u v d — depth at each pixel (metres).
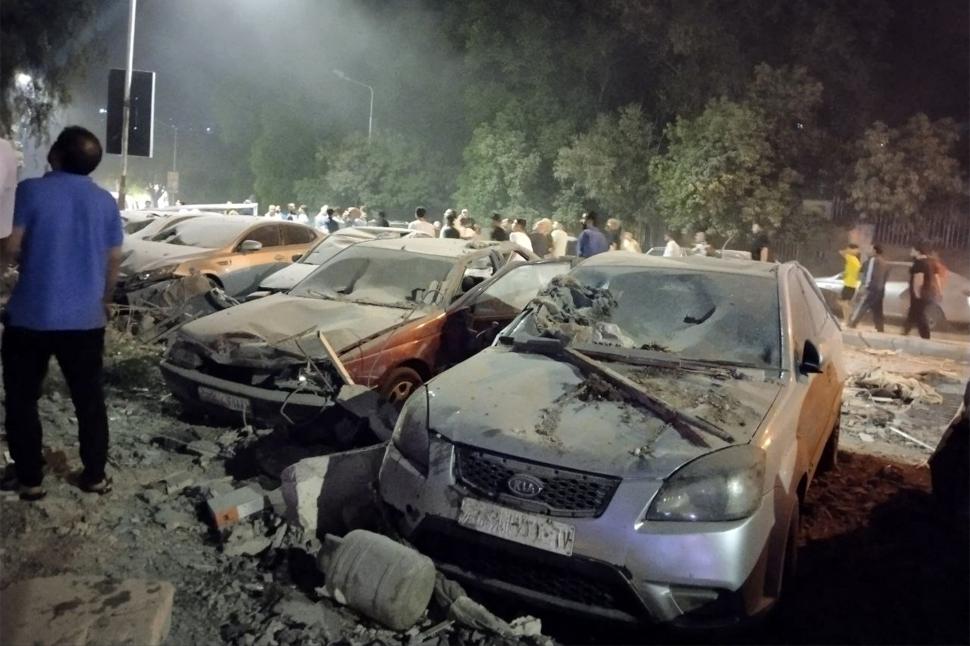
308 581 4.10
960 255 20.83
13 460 4.59
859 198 21.14
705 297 5.22
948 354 12.80
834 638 3.92
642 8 22.97
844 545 4.92
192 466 5.48
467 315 7.00
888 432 7.79
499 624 3.70
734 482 3.61
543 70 26.20
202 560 4.21
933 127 20.56
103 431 4.67
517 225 15.11
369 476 4.84
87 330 4.44
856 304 14.45
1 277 5.66
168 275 9.73
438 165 32.66
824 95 22.61
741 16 23.02
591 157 23.69
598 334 5.00
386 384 6.32
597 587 3.60
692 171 21.55
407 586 3.66
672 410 3.99
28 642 3.18
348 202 34.16
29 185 4.29
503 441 3.84
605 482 3.62
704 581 3.47
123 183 16.25
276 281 9.95
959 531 4.98
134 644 3.26
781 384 4.50
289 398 5.83
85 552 4.12
